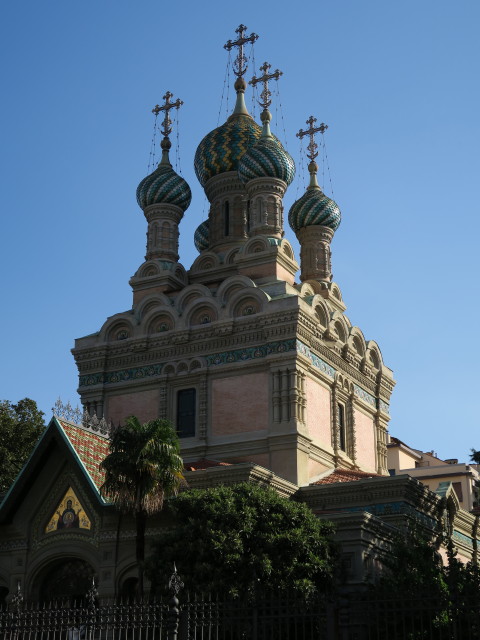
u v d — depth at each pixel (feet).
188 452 153.28
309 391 153.99
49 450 128.98
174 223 185.98
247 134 191.52
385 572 120.16
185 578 103.86
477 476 252.01
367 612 74.54
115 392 165.58
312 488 139.33
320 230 190.29
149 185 186.39
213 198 192.75
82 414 135.74
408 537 129.70
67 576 127.95
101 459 132.05
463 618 92.43
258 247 170.40
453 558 114.11
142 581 110.01
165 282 177.06
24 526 129.29
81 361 169.68
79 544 124.98
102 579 121.49
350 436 166.30
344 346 169.07
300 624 97.71
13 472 174.60
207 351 158.40
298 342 150.00
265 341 152.56
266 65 197.47
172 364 160.86
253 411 149.89
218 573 102.53
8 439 179.32
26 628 86.43
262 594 82.69
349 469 162.09
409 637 94.73
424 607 72.90
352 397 169.37
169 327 165.27
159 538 112.27
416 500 139.54
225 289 161.79
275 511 111.24
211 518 107.55
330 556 113.29
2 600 129.59
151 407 160.97
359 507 137.28
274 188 176.24
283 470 143.02
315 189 194.90
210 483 130.41
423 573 110.83
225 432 151.43
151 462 110.32
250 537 107.04
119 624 82.43
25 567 127.44
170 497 116.06
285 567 105.19
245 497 111.75
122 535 122.83
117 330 169.99
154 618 80.59
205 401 154.92
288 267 172.65
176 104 198.08
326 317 163.53
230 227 187.62
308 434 147.84
